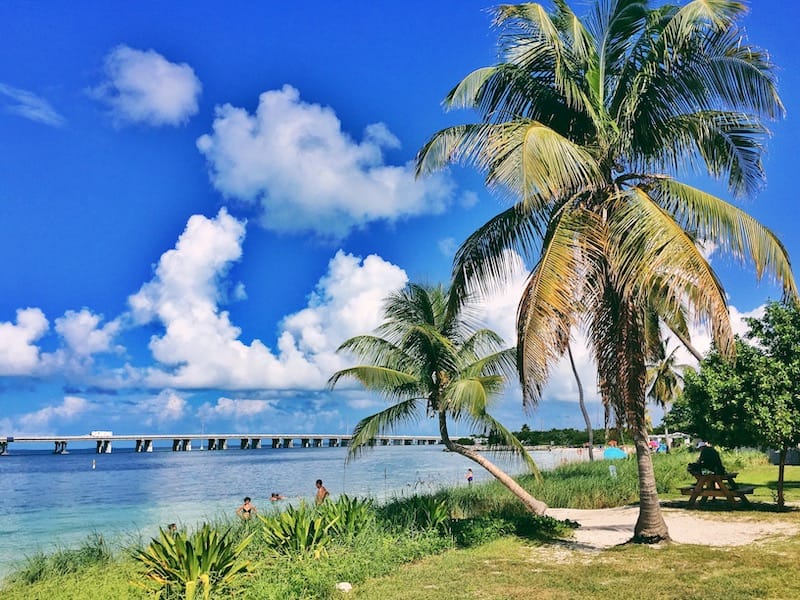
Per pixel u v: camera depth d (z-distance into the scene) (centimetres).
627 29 1255
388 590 980
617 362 1206
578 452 6100
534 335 1054
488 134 1143
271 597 955
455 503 1895
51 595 1258
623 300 1177
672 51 1144
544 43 1191
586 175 1102
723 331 950
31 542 2320
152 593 1041
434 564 1170
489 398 1553
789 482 2302
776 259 1132
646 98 1210
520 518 1542
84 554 1631
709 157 1284
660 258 996
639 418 1200
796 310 1398
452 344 1683
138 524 2719
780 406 1373
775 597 816
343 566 1120
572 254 1095
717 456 1717
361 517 1476
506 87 1286
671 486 2341
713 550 1108
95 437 13625
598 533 1423
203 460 11762
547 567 1077
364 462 9350
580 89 1220
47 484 5916
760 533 1255
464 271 1445
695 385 1529
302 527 1280
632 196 1105
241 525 1720
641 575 967
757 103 1177
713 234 1116
